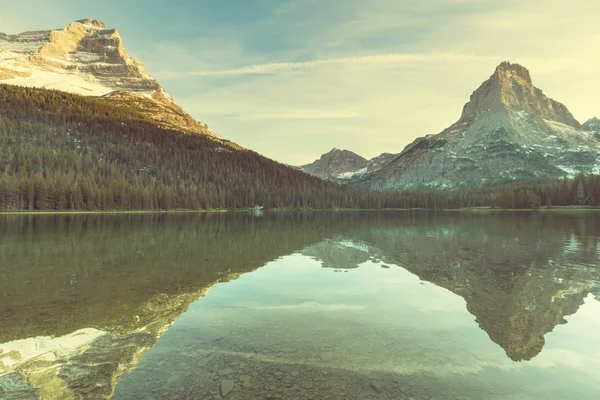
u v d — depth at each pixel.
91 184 109.50
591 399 6.83
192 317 11.73
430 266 21.27
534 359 8.66
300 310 12.56
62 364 8.25
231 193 158.75
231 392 6.92
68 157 132.25
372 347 9.28
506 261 22.81
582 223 60.25
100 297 14.09
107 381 7.42
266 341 9.66
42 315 11.83
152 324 11.02
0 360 8.45
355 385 7.27
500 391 7.13
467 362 8.45
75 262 22.16
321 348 9.18
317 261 23.23
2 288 15.42
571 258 23.72
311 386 7.20
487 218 84.94
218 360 8.44
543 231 44.78
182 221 72.06
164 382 7.35
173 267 20.78
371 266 21.36
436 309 12.72
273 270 20.08
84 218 75.94
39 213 92.31
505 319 11.65
